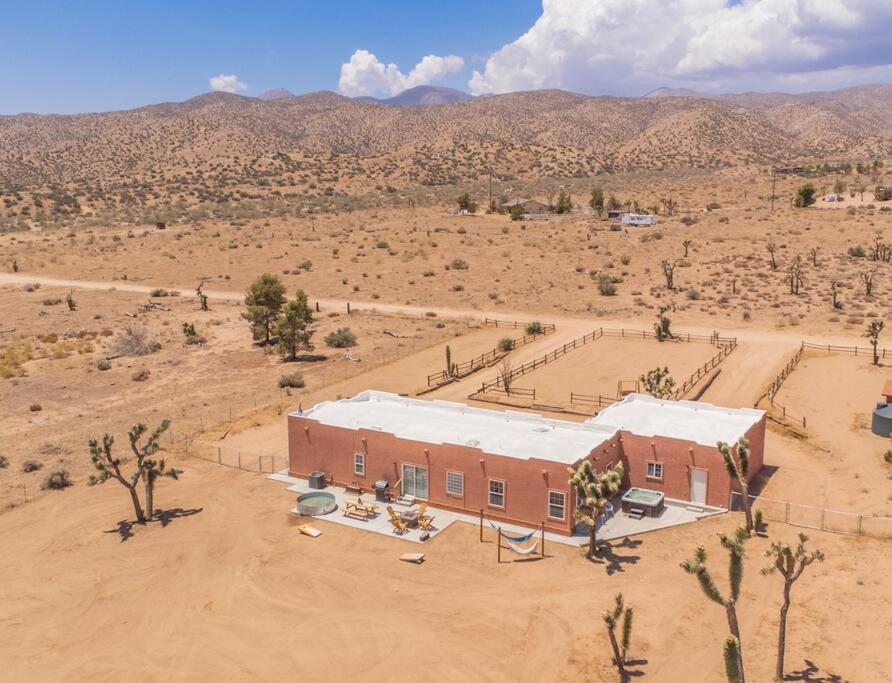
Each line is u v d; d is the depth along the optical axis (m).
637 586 27.31
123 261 123.38
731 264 101.19
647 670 22.58
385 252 120.12
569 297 89.12
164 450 43.88
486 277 102.25
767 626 24.61
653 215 145.62
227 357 68.50
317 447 37.84
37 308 92.88
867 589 26.39
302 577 28.95
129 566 30.34
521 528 32.12
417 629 25.27
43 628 26.20
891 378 54.53
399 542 31.34
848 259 99.06
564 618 25.48
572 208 161.50
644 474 35.22
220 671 23.48
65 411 52.72
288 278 107.44
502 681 22.48
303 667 23.53
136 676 23.39
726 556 29.33
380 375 60.25
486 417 38.88
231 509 35.28
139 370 63.19
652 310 80.62
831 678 21.64
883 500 34.12
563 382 56.94
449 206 175.50
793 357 60.72
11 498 37.25
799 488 36.00
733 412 39.31
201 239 138.38
